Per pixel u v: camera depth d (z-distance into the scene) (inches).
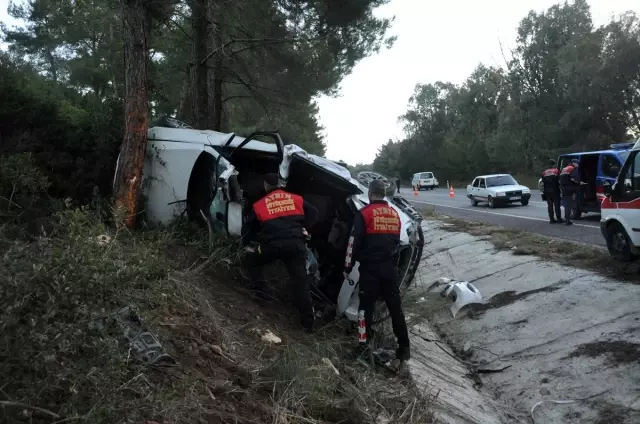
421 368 230.8
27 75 352.2
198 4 428.5
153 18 377.7
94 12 598.2
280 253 211.0
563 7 1744.6
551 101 1763.0
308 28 519.8
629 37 1427.2
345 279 224.4
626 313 255.4
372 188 215.8
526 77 1828.2
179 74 601.9
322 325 227.1
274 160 282.0
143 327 139.6
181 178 268.1
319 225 252.2
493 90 2111.2
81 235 157.4
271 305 230.1
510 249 438.0
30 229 202.2
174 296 175.5
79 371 103.3
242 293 226.5
